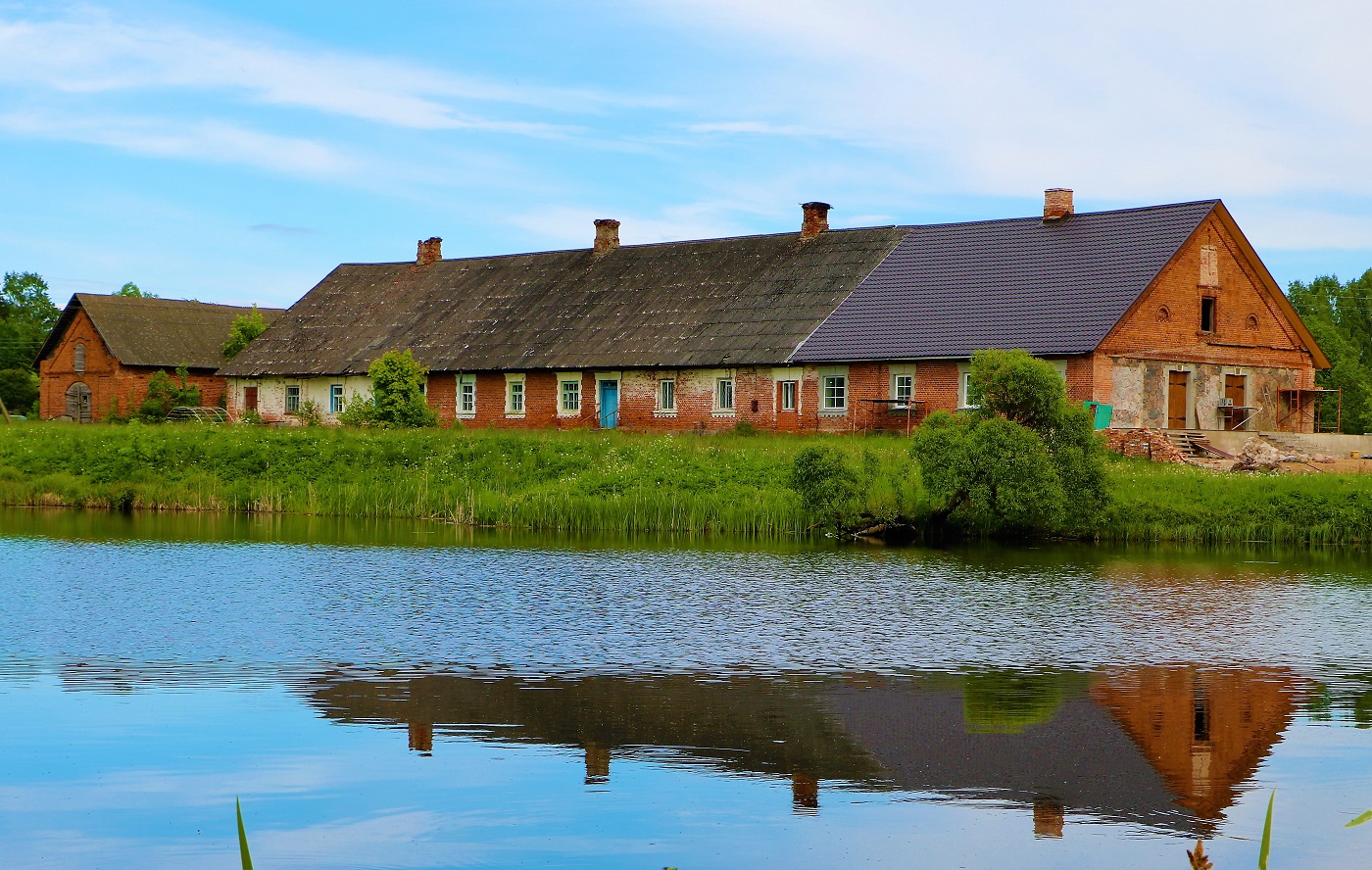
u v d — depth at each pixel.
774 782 10.98
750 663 15.34
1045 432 29.00
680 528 30.78
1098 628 17.89
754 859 9.31
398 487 34.53
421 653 15.62
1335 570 24.16
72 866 9.08
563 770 11.20
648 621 18.00
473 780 10.91
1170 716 13.13
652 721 12.73
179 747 11.71
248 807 10.20
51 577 21.38
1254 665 15.50
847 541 29.05
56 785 10.66
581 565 23.73
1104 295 40.56
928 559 25.36
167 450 37.72
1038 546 28.23
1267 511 29.39
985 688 14.26
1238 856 9.43
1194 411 41.62
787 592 20.80
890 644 16.61
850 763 11.51
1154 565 24.72
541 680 14.35
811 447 30.47
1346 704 13.62
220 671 14.53
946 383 40.81
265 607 18.67
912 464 31.36
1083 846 9.62
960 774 11.23
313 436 38.25
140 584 20.75
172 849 9.40
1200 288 41.88
